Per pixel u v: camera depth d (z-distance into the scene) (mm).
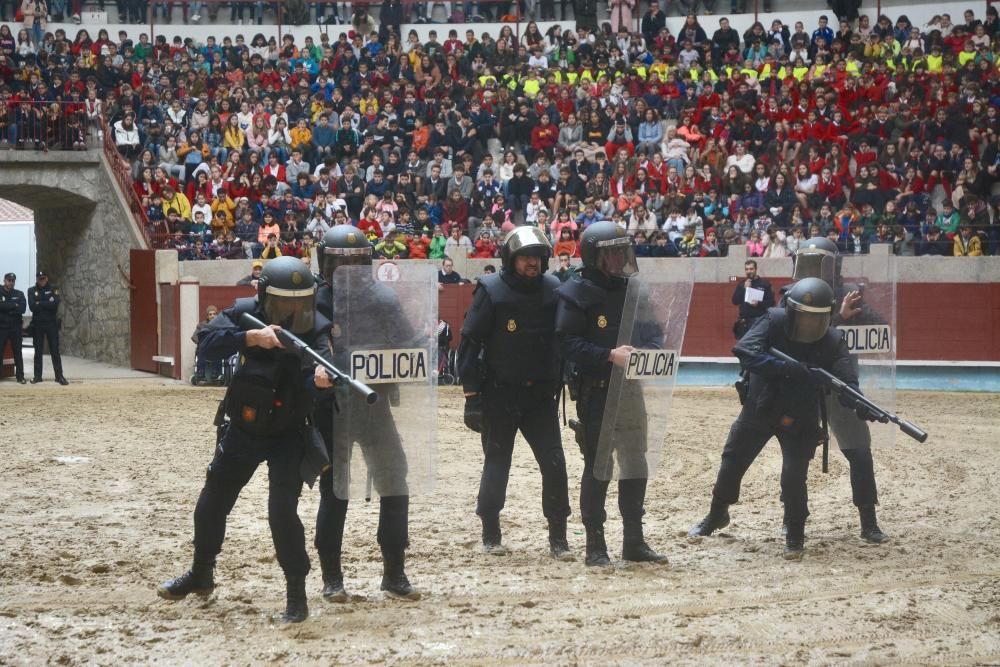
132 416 30266
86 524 16562
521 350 14266
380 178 46719
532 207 44812
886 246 39281
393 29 59500
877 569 13891
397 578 12461
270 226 44375
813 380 14555
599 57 54156
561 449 14609
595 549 14055
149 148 48812
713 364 40531
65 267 51094
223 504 11742
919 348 39406
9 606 12156
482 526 15102
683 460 23141
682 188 45094
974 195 41938
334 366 11633
